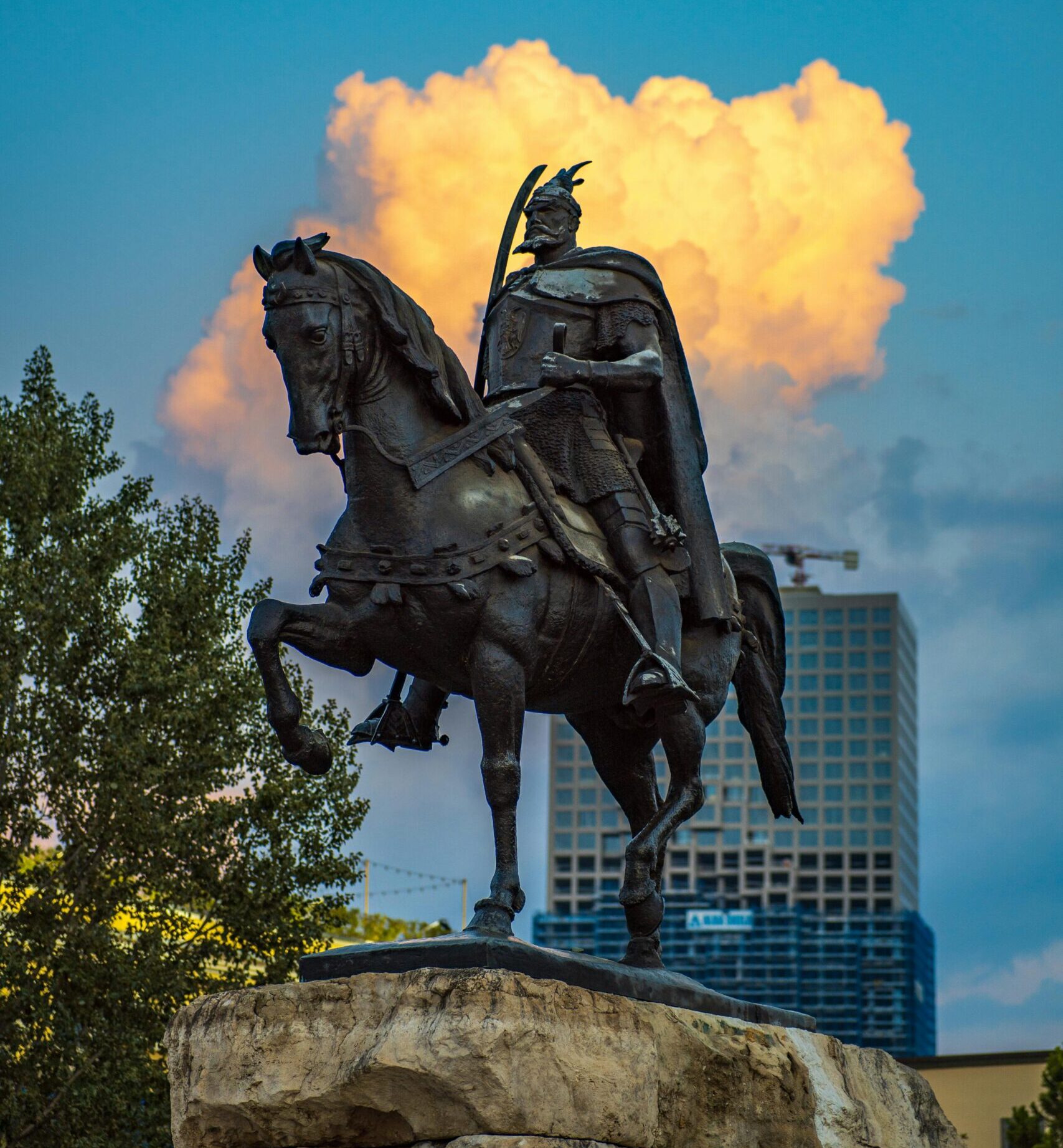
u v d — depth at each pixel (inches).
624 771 365.4
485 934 291.6
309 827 802.2
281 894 786.2
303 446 302.7
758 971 4943.4
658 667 316.5
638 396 356.2
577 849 4965.6
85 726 800.3
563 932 4889.3
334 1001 280.1
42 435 837.2
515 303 358.3
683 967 4995.1
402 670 319.0
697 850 5054.1
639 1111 288.8
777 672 389.7
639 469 357.7
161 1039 747.4
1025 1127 943.7
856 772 5152.6
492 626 309.1
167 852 774.5
